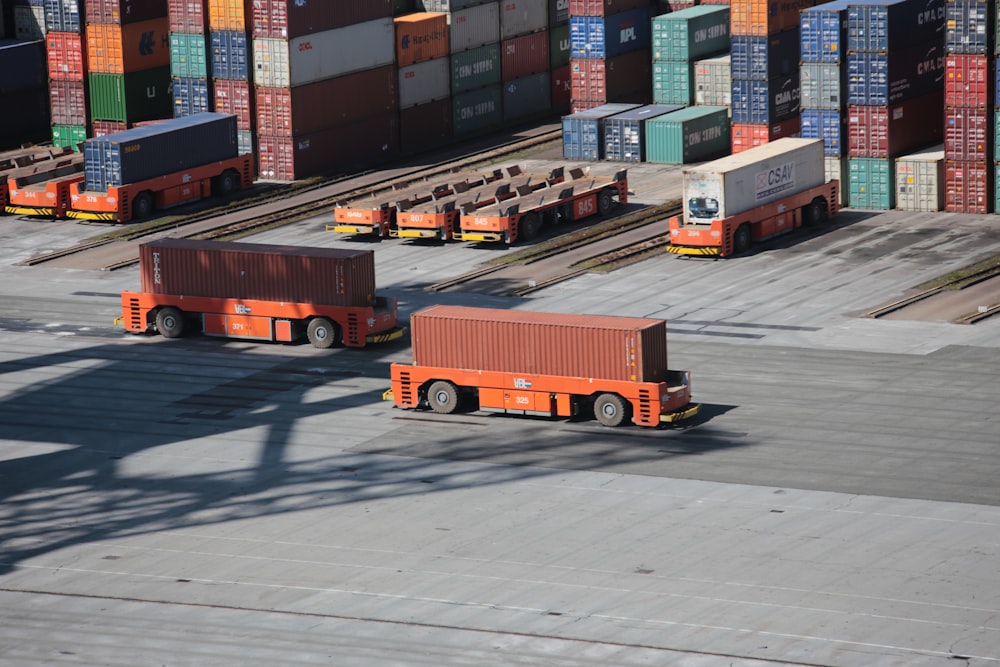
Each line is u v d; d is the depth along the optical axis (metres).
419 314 142.88
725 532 113.12
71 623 103.31
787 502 118.25
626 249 197.25
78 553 115.00
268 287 165.62
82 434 140.50
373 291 166.00
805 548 109.62
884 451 127.88
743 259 190.62
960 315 164.50
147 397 150.25
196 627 101.81
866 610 99.50
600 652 95.50
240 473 129.88
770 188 197.62
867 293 174.00
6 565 113.31
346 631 100.06
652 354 136.25
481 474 127.31
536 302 175.38
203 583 108.69
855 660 92.94
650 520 116.00
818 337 160.00
